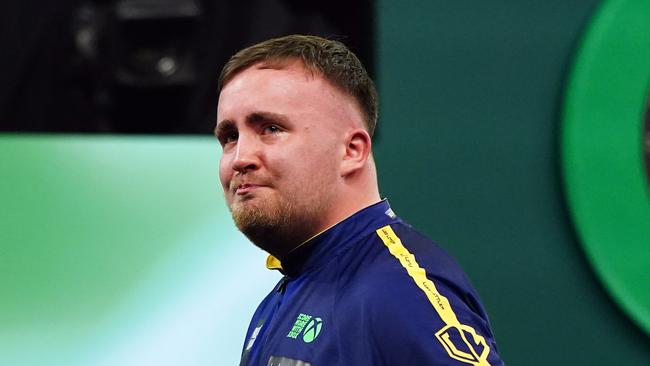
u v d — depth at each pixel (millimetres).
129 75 11883
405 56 11586
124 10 11852
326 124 5598
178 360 10781
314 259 5703
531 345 11352
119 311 10766
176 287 10875
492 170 11508
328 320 5289
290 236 5711
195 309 10852
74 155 10906
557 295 11414
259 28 12031
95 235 10828
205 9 11969
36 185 10781
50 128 11930
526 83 11617
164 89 11906
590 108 11344
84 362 10656
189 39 11953
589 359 11383
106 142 10961
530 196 11516
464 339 4863
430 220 11391
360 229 5684
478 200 11461
